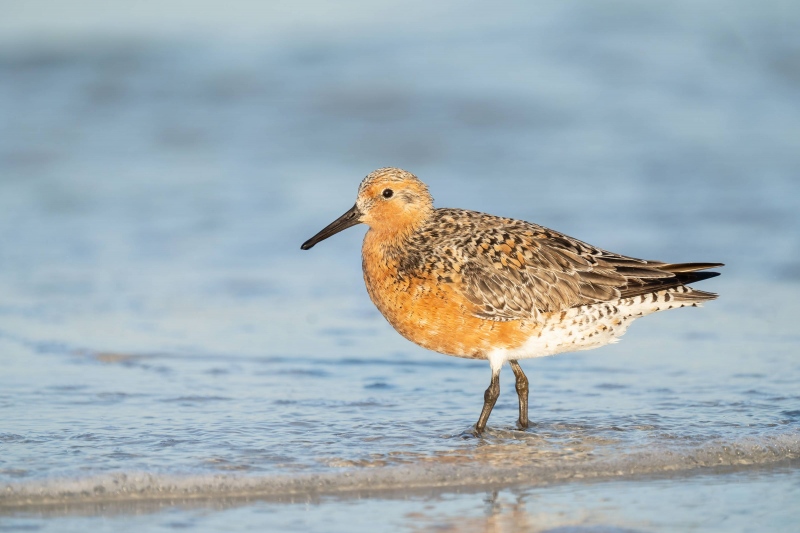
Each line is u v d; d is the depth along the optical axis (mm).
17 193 21953
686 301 11195
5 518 8289
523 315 11047
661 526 8344
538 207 20453
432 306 11148
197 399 11820
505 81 28125
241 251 18906
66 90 28750
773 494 9047
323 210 20750
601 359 13609
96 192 21938
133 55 31016
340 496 8938
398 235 11555
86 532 8062
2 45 31828
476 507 8742
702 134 24969
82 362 13336
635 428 10766
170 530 8141
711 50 29922
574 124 25750
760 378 12523
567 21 32500
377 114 26516
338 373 13070
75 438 10180
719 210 20078
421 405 11797
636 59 29453
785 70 28672
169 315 15594
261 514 8508
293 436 10422
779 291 16406
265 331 14898
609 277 11055
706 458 9906
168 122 26594
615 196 21125
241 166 23672
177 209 20984
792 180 21797
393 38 32062
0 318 15242
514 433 10719
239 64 30188
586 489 9180
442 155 24203
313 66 29766
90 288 16859
